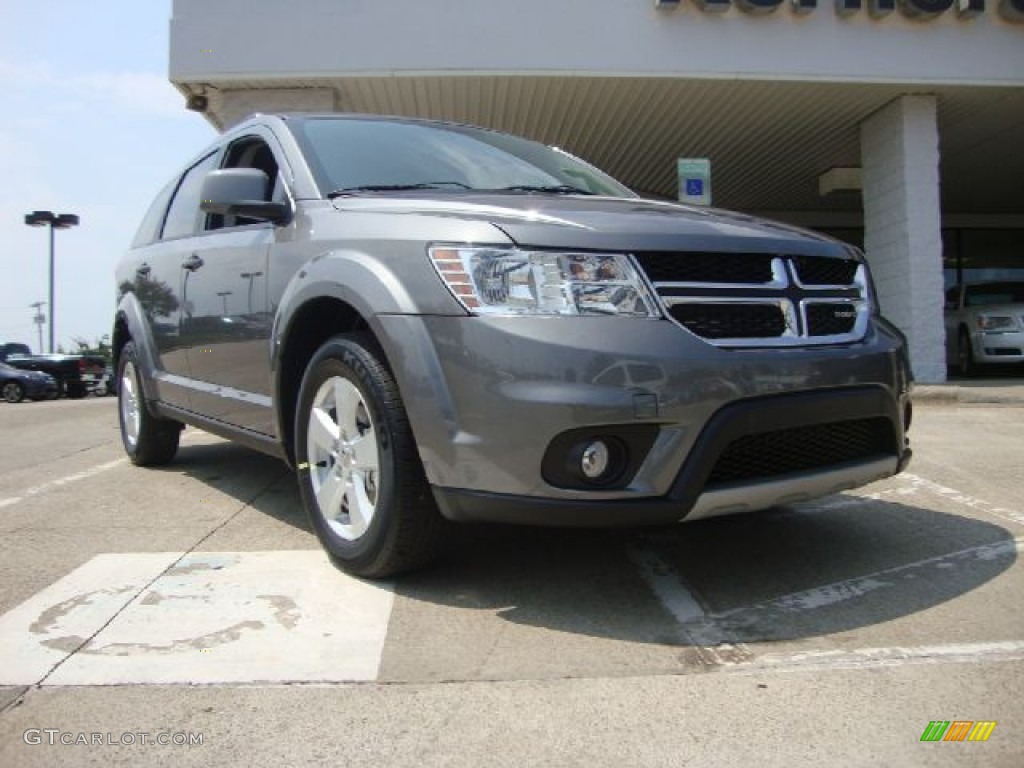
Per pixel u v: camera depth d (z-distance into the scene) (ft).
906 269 33.76
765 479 9.25
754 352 9.09
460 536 12.09
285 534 12.48
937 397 29.40
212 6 29.43
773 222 11.25
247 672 7.93
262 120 13.75
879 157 35.22
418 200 10.51
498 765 6.42
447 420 8.97
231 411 13.29
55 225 97.50
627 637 8.71
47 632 8.86
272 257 11.84
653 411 8.55
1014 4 31.09
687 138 38.96
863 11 30.89
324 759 6.51
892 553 11.46
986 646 8.38
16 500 14.89
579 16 29.91
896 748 6.57
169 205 17.02
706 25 30.32
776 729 6.87
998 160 45.32
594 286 8.83
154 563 11.07
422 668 8.01
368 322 9.68
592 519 8.59
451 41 29.63
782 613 9.35
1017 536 12.21
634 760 6.46
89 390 72.74
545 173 13.96
